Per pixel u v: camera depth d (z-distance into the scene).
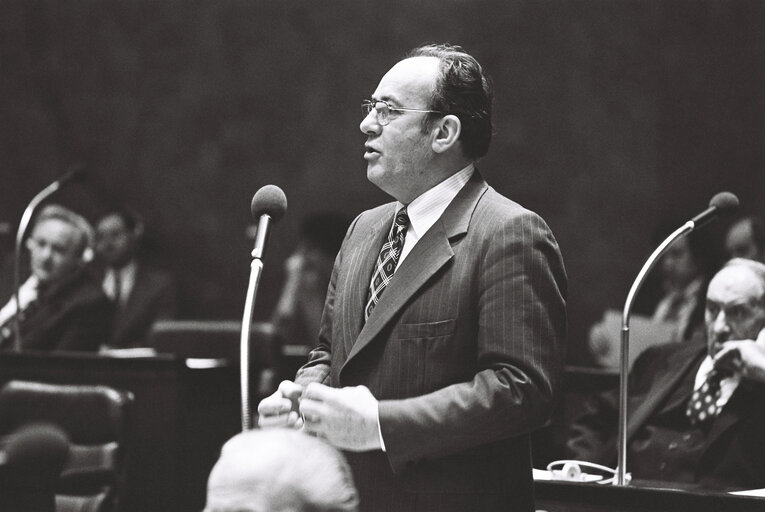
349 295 8.79
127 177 32.91
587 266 30.95
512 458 8.30
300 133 32.41
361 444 7.76
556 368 7.98
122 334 25.88
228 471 4.57
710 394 12.25
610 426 13.03
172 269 32.41
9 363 16.80
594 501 9.73
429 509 8.09
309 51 32.53
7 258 26.55
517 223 8.22
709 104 30.61
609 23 31.33
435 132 8.53
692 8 30.81
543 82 31.52
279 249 31.95
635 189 31.00
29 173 33.03
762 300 11.98
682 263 20.44
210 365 16.50
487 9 31.80
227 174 32.56
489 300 8.00
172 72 32.97
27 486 11.82
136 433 16.03
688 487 10.23
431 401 7.76
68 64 33.25
